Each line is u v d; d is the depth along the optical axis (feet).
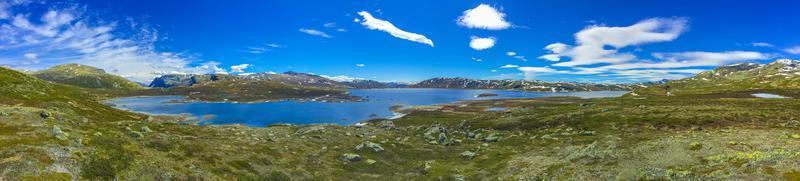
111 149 131.34
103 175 113.70
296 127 329.93
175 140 165.27
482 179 150.51
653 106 391.86
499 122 348.18
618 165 134.21
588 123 305.12
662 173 117.19
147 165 128.88
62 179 103.14
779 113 295.07
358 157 195.52
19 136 124.06
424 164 185.88
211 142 182.50
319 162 183.42
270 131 282.15
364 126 347.15
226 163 153.48
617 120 306.96
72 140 130.82
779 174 98.07
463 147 241.14
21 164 103.60
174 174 128.98
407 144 249.55
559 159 161.89
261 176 148.87
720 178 104.47
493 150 217.97
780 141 150.61
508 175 150.61
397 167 185.47
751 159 112.98
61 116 167.73
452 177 155.94
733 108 337.31
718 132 211.41
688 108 343.26
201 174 136.15
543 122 326.24
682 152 140.97
